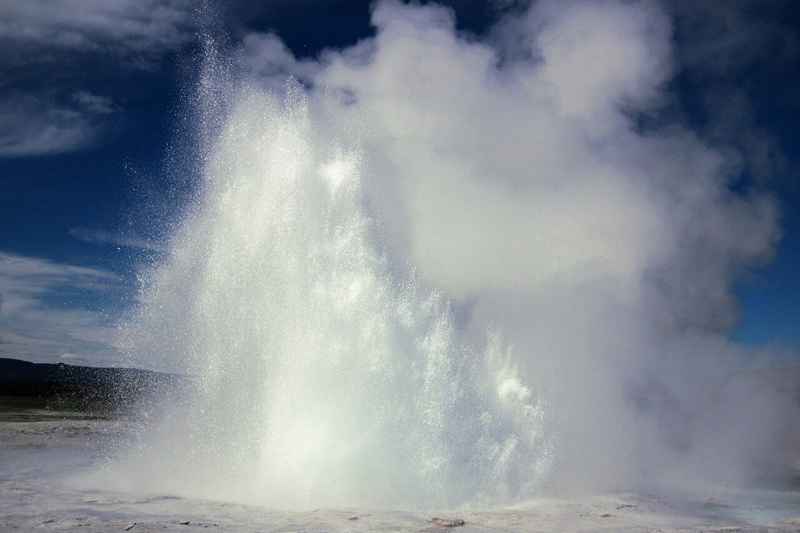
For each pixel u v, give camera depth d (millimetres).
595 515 8875
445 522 7836
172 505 8352
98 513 7598
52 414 24875
